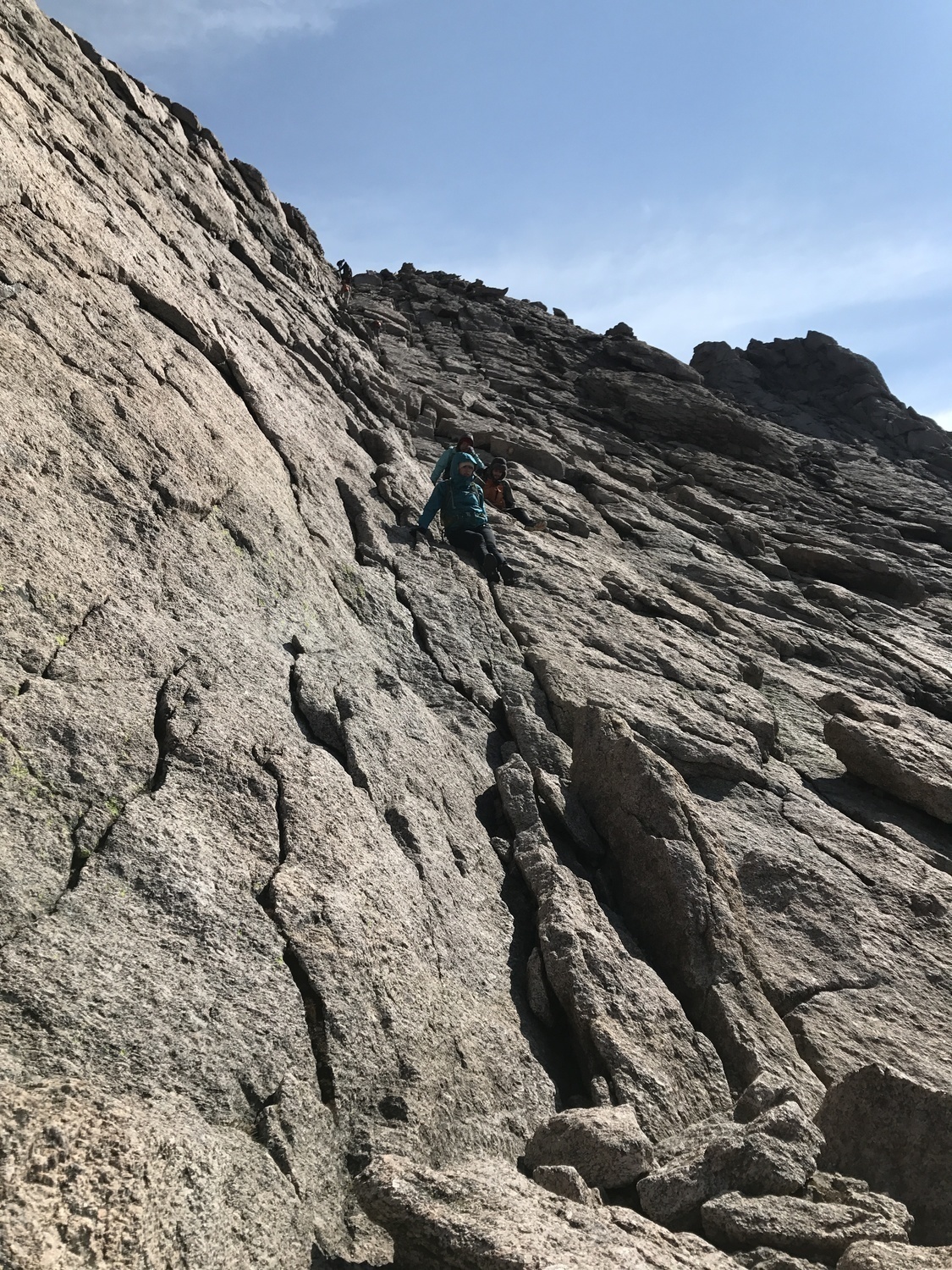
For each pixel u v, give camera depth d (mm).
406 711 7809
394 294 42875
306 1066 4230
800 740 11586
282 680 6660
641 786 7441
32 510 5797
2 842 4051
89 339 7801
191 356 9477
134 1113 3273
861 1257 3561
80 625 5457
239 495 8156
